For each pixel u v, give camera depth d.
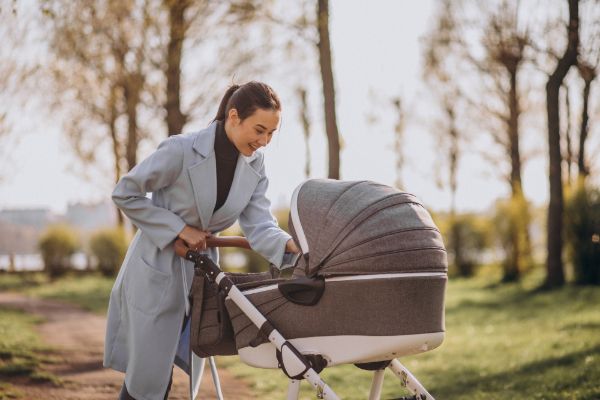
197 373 3.53
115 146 18.59
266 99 3.06
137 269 3.23
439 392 5.68
